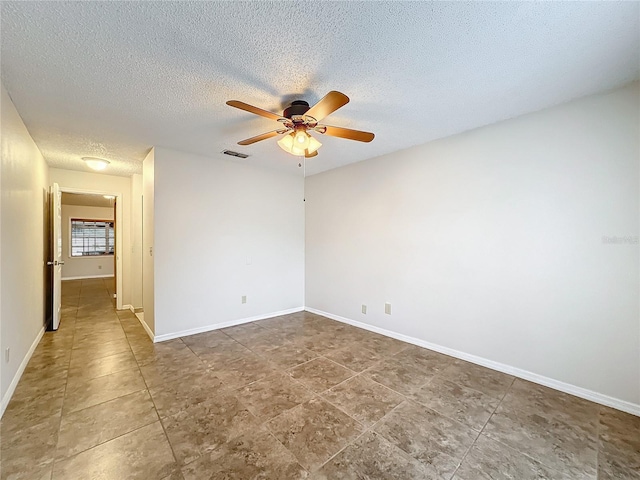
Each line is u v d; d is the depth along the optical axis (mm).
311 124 2148
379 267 3727
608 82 2002
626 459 1613
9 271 2209
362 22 1438
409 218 3387
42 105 2297
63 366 2742
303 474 1499
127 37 1536
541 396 2250
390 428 1867
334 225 4359
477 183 2809
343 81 1980
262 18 1409
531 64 1794
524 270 2521
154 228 3367
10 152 2201
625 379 2066
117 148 3400
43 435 1773
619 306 2086
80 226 8906
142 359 2912
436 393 2291
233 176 4027
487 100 2252
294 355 3031
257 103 2275
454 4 1322
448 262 3035
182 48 1633
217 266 3891
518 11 1366
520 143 2531
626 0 1296
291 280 4738
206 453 1639
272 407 2092
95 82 1973
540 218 2430
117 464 1554
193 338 3531
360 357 2984
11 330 2258
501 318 2662
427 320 3225
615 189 2092
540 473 1518
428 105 2336
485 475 1501
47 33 1496
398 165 3496
